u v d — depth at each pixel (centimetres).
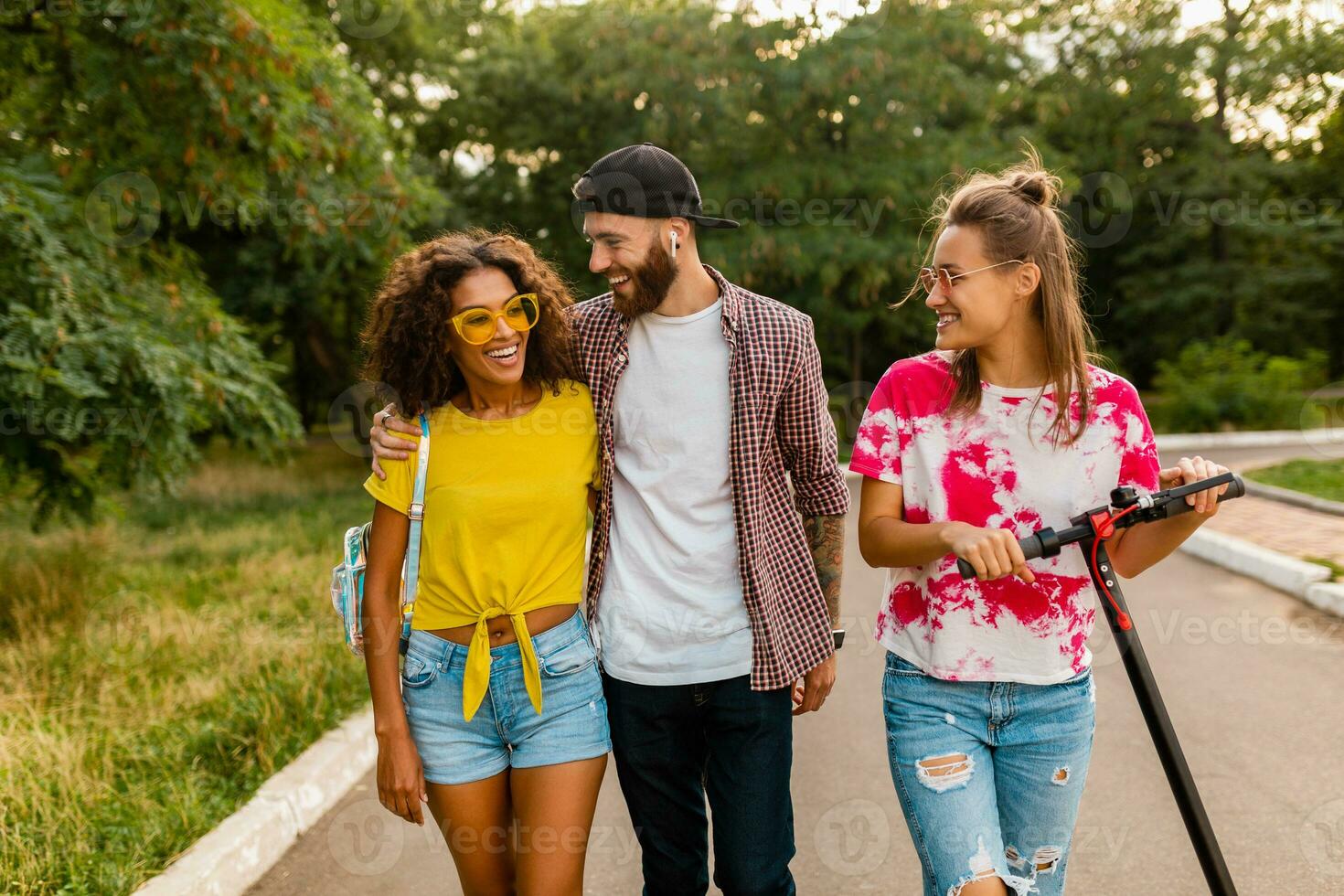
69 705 443
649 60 1554
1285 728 427
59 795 342
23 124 738
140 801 343
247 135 682
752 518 224
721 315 224
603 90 1650
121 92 666
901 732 200
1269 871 307
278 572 754
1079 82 2298
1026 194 192
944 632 195
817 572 245
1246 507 948
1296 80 2247
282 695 441
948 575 195
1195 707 458
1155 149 2438
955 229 189
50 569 673
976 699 195
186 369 646
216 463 1551
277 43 678
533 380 222
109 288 643
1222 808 353
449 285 210
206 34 636
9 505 781
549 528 217
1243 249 2483
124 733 410
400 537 218
